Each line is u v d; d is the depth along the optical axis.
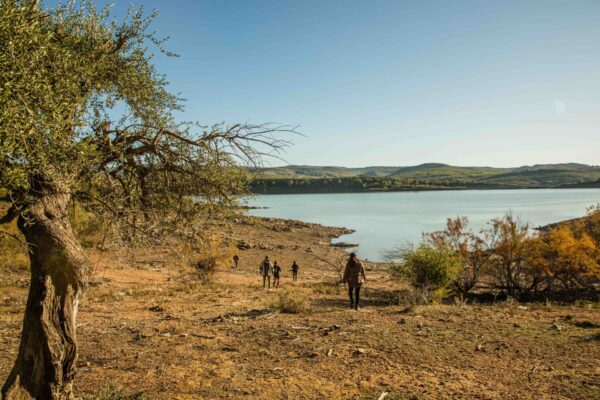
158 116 6.39
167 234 6.18
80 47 5.78
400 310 11.56
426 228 64.62
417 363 6.63
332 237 58.25
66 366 4.59
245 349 7.58
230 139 6.03
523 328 8.69
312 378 6.05
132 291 16.44
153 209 6.32
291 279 28.39
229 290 18.86
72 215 5.76
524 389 5.49
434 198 166.75
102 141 5.54
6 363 6.77
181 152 6.34
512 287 18.23
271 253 42.19
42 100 4.03
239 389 5.65
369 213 99.94
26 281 16.42
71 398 4.71
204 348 7.67
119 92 6.22
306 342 7.90
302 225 67.88
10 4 3.92
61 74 4.52
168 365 6.69
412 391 5.50
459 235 18.64
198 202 6.47
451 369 6.33
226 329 9.19
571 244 16.84
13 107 3.56
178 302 14.21
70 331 4.56
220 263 23.20
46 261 4.48
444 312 10.84
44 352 4.39
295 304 11.62
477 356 6.92
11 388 4.30
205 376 6.17
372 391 5.54
